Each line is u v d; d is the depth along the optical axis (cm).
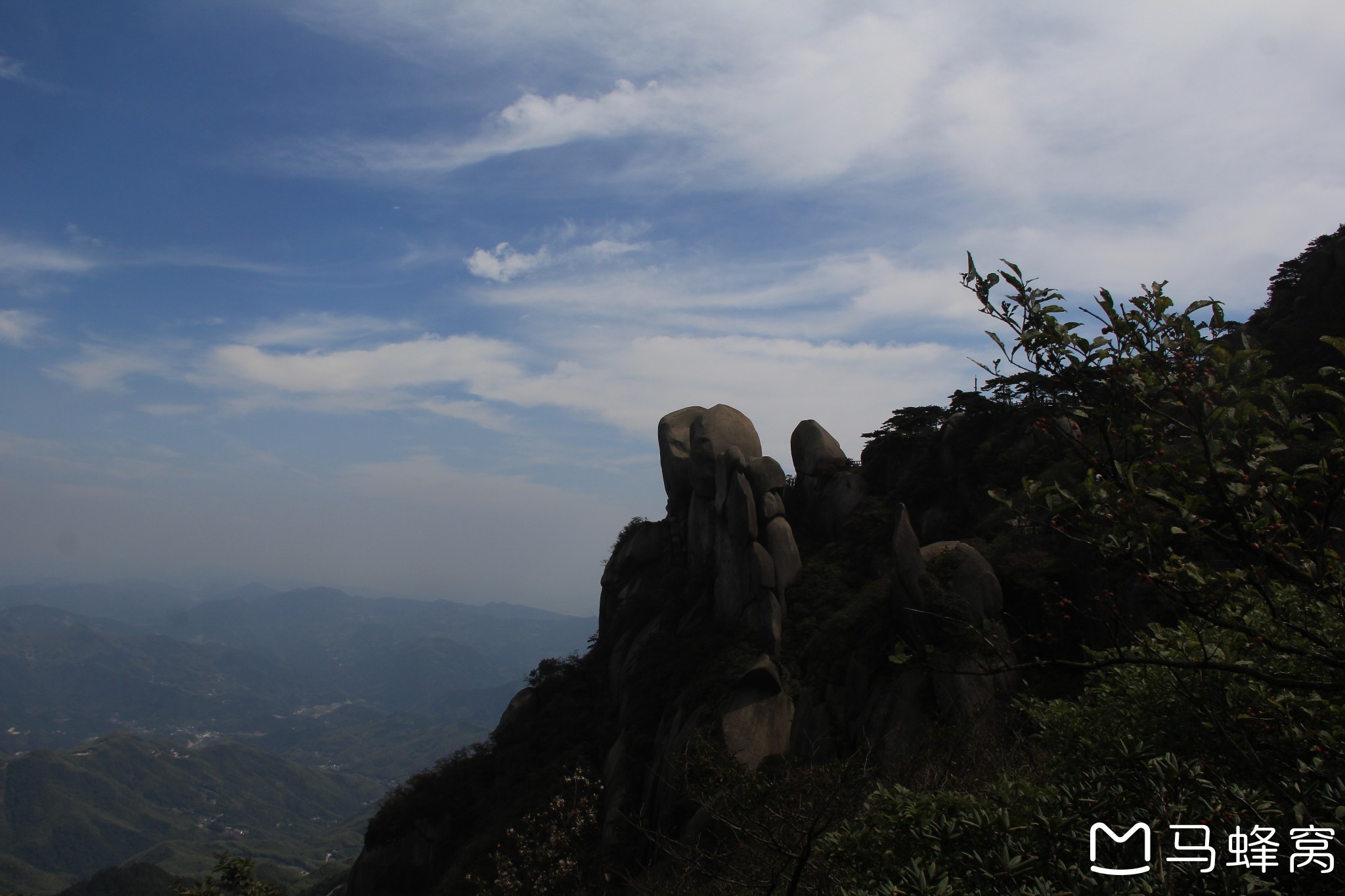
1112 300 531
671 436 5669
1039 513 563
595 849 3122
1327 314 3653
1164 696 662
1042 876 518
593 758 4553
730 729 3400
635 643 4853
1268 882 446
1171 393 536
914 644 2744
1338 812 460
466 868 3994
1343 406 489
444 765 5353
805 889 712
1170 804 525
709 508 4866
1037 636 573
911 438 4775
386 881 4859
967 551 2866
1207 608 512
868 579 4147
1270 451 494
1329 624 607
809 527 4975
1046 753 975
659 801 3303
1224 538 502
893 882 536
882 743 2495
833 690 3170
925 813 585
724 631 4066
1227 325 520
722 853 1005
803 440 5331
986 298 561
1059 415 564
